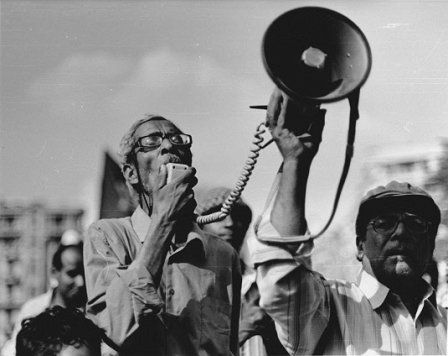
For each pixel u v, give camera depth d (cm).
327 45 656
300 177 704
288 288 701
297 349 709
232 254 730
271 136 727
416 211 748
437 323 732
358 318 721
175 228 715
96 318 695
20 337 679
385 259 739
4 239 730
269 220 704
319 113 712
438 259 743
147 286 695
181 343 705
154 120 755
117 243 725
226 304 721
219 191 743
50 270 725
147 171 741
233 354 715
